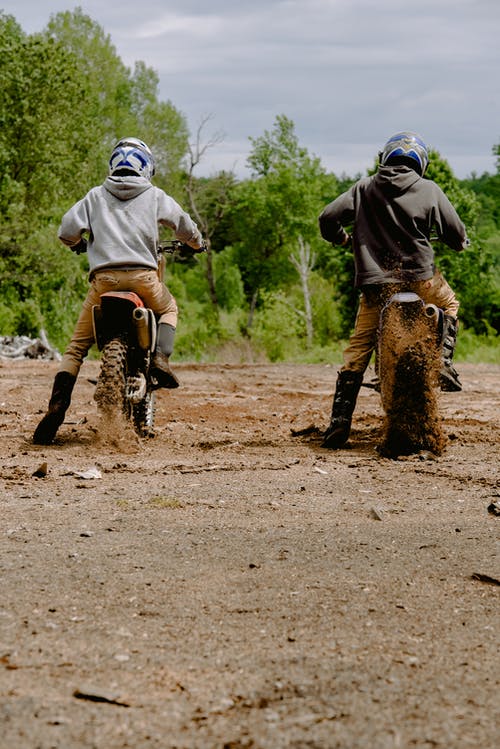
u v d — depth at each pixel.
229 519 6.75
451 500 7.69
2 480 8.33
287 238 102.00
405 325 9.77
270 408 14.99
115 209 10.45
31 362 29.09
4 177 64.00
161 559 5.55
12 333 64.12
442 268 61.03
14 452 9.88
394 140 10.43
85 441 10.80
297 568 5.41
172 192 101.31
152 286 10.41
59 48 70.19
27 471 8.72
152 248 10.46
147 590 4.92
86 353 10.78
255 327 75.06
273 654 4.03
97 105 100.50
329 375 23.69
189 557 5.62
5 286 66.69
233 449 10.49
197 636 4.25
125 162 10.61
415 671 3.87
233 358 64.75
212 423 12.91
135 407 11.04
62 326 69.31
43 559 5.50
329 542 6.06
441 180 62.56
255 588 5.00
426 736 3.25
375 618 4.55
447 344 9.86
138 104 113.31
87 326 10.69
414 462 9.62
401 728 3.30
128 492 7.80
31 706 3.44
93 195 10.58
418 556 5.76
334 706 3.48
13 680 3.69
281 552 5.77
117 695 3.52
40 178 67.69
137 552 5.71
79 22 106.38
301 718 3.38
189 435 11.54
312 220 98.19
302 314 81.69
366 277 10.12
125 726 3.30
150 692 3.61
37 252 63.25
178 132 112.44
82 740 3.19
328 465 9.45
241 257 105.94
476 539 6.24
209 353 67.00
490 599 4.93
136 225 10.40
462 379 22.28
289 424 12.96
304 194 99.06
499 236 80.06
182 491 7.87
